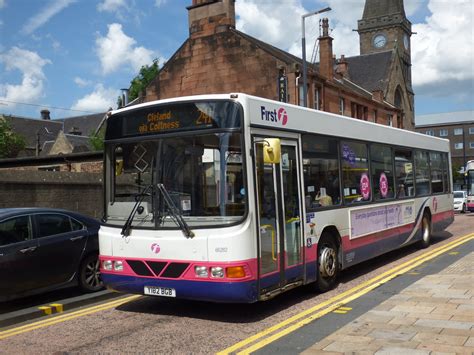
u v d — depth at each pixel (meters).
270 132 7.41
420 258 12.04
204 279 6.64
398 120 50.03
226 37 32.97
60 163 22.95
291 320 7.00
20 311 7.74
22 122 73.19
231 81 32.72
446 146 15.94
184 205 6.90
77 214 9.34
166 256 6.91
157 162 7.18
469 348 5.35
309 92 32.91
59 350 6.07
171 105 7.21
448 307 7.00
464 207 36.97
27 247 8.19
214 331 6.64
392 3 65.50
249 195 6.73
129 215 7.34
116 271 7.38
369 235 10.32
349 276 10.25
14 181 12.42
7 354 5.99
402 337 5.80
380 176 11.12
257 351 5.70
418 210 13.16
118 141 7.58
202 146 6.92
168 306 8.13
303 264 7.97
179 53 34.56
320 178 8.73
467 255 11.85
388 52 54.66
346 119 9.84
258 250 6.82
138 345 6.14
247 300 6.61
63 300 8.59
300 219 7.98
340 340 5.79
